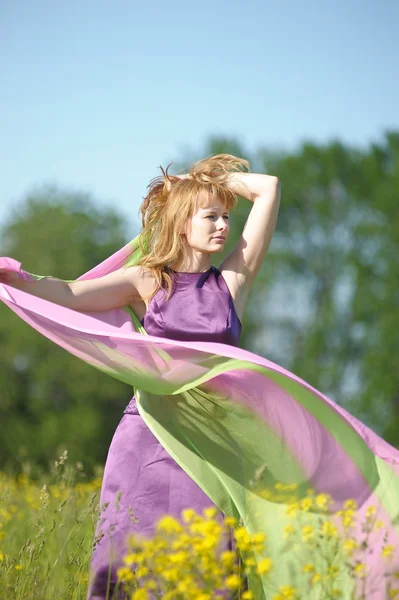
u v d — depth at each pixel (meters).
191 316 5.73
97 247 45.88
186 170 6.30
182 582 4.19
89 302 5.86
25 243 45.44
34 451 42.56
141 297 5.98
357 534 5.31
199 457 5.46
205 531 4.33
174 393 5.52
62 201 47.31
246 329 43.66
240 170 6.21
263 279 43.28
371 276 41.47
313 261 43.38
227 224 5.86
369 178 43.25
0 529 7.31
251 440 5.56
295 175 43.16
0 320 44.50
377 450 5.44
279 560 5.32
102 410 44.38
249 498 5.46
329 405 5.38
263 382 5.54
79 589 5.46
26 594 5.34
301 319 44.00
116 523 5.26
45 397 43.75
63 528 6.39
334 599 4.66
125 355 5.58
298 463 5.55
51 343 44.12
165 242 5.92
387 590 4.74
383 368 39.56
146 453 5.45
